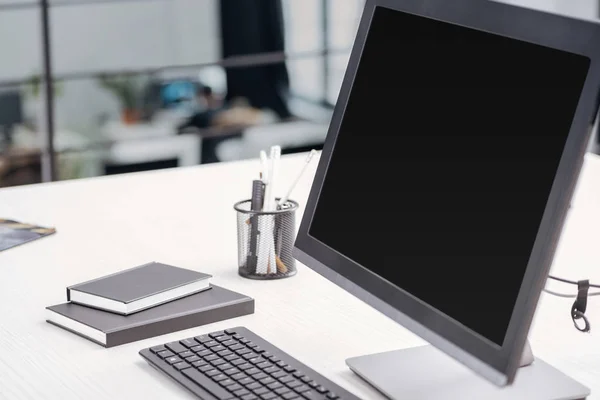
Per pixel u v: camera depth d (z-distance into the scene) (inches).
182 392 50.3
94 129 196.5
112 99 197.3
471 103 48.4
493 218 45.7
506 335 43.0
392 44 55.1
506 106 46.1
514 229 44.3
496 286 44.5
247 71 205.3
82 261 72.4
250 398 47.6
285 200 69.9
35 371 53.6
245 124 207.6
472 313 45.5
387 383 49.9
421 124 51.6
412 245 50.5
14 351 56.6
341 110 58.5
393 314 50.7
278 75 207.5
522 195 44.3
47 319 61.1
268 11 205.0
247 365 51.7
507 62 46.5
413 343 56.8
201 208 86.4
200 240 77.3
